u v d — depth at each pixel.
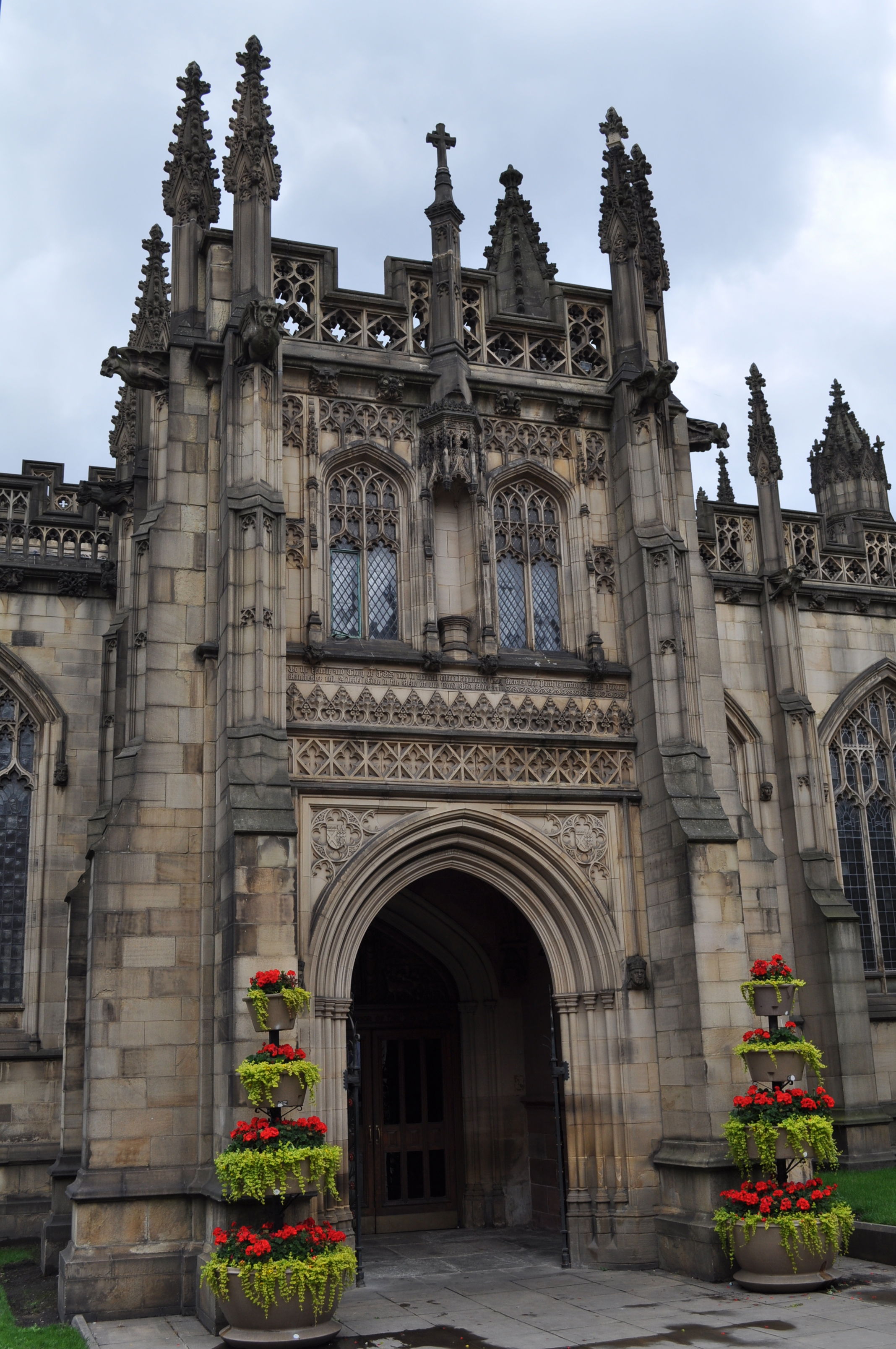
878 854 29.94
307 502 19.39
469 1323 14.74
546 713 19.84
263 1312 13.67
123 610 23.27
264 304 18.05
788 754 28.33
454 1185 23.12
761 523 29.91
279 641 17.67
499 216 25.41
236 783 16.61
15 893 25.31
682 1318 14.60
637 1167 18.27
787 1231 15.87
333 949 17.67
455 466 20.11
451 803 18.80
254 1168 14.12
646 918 19.36
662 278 22.66
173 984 17.06
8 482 27.08
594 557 21.03
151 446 19.84
